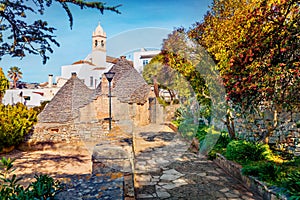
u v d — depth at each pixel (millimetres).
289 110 5668
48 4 2955
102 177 4625
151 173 5453
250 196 4305
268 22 5590
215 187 4777
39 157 7652
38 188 2059
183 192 4512
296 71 4926
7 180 2168
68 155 7898
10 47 3283
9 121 8484
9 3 2814
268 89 5504
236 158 5777
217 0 7797
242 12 6645
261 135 6531
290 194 3434
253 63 5754
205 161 6688
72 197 3691
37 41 3281
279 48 5262
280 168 4590
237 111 7020
